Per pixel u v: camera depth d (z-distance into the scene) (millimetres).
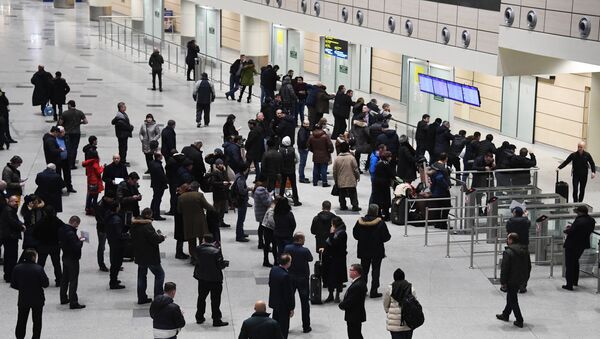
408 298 16797
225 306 20156
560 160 33938
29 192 27828
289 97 37250
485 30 30375
